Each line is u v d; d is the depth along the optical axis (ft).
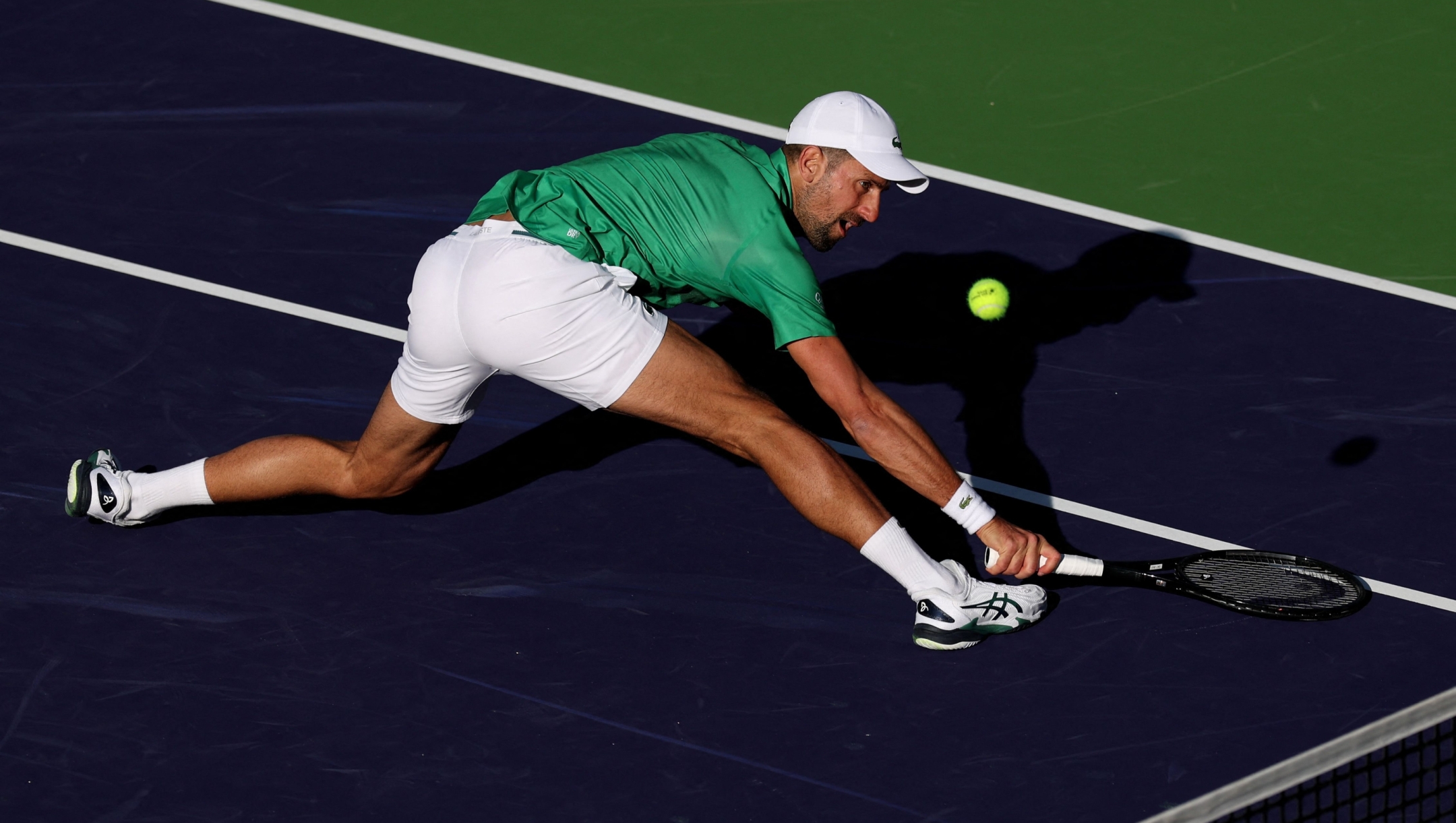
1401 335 93.25
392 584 74.74
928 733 67.62
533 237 65.72
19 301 92.27
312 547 76.69
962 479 67.62
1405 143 111.65
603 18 125.29
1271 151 111.04
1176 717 68.54
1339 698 69.56
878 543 68.18
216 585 74.33
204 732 66.54
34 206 100.89
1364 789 63.62
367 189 103.91
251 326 91.45
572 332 65.36
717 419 67.97
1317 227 103.35
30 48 117.91
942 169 108.78
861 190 67.41
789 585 75.51
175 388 86.43
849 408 65.46
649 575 75.82
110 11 122.93
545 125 111.75
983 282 96.78
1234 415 86.74
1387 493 81.35
